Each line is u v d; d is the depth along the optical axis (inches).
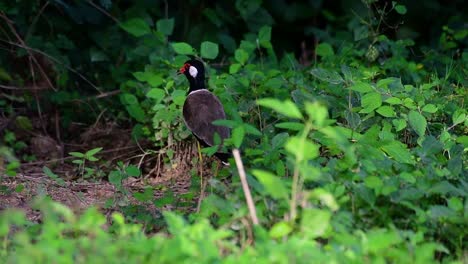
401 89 450.3
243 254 270.8
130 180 474.0
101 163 513.3
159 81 498.0
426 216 318.3
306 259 266.2
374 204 329.4
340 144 303.9
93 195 432.1
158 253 275.7
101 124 556.7
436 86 518.6
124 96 518.6
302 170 281.0
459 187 344.2
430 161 369.4
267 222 313.9
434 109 424.5
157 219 376.5
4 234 306.8
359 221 324.8
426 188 331.6
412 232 305.0
